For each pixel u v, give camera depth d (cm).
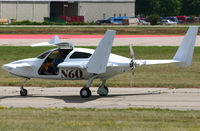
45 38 14100
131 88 5156
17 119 3016
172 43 12669
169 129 2589
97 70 4066
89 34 17200
